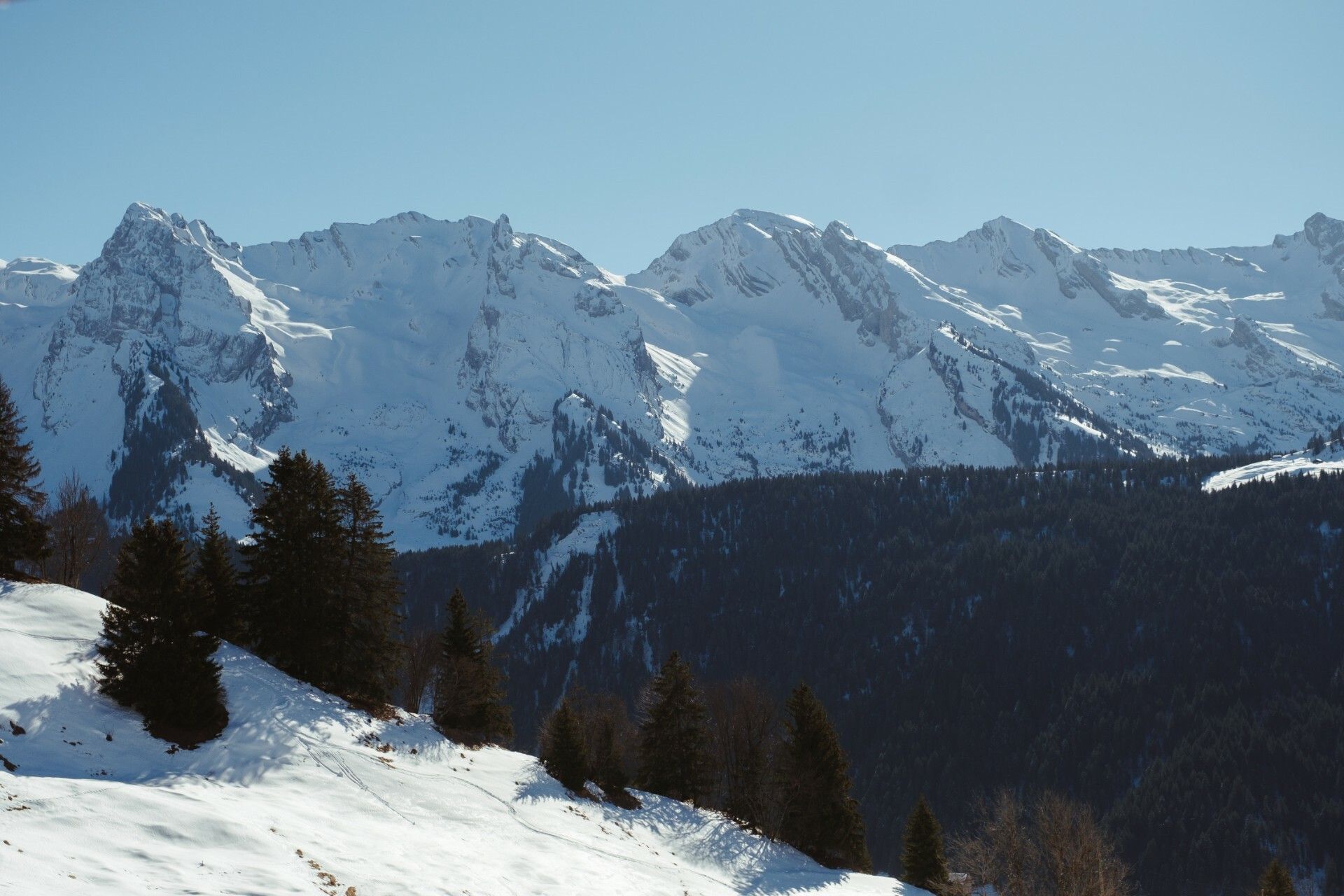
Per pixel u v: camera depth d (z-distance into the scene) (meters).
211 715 58.09
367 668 77.31
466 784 63.53
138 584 57.84
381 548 79.00
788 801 85.50
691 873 63.34
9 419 72.62
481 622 87.50
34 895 32.28
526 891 47.59
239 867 39.78
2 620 59.66
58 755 47.81
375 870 44.06
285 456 76.31
